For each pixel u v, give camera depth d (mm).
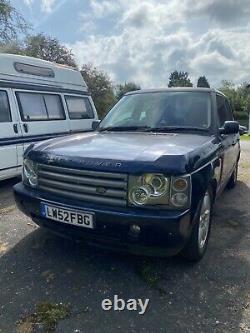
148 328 2414
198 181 2875
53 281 2977
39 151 3215
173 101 4309
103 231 2762
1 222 4402
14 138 6066
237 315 2570
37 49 25906
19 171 6234
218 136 3982
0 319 2484
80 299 2730
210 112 4145
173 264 3291
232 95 48094
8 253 3492
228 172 5000
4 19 14844
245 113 43219
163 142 3293
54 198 3000
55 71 7387
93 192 2814
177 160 2695
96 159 2822
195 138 3578
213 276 3104
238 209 5109
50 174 3041
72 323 2455
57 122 7203
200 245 3307
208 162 3217
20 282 2957
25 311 2574
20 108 6258
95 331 2379
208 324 2467
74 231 2922
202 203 3125
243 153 12383
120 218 2660
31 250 3557
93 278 3033
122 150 2977
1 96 5902
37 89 6746
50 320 2477
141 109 4348
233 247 3725
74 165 2865
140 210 2670
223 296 2803
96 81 33250
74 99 7941
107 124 4395
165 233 2605
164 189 2639
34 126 6539
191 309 2631
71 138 3672
